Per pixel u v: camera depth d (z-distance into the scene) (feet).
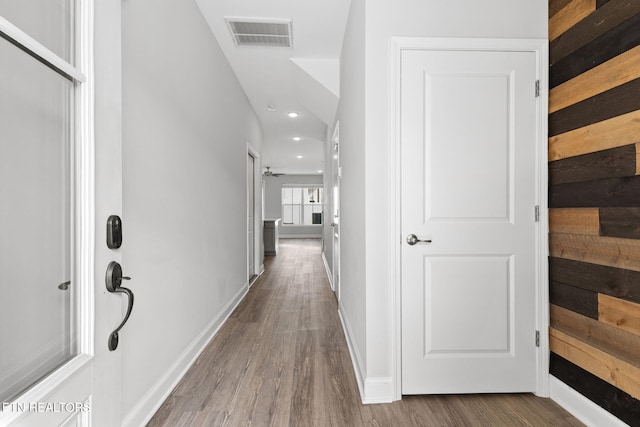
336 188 13.17
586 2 5.21
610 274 4.81
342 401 5.87
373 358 5.90
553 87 5.96
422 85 5.98
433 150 6.00
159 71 5.98
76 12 2.71
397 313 5.92
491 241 6.03
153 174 5.74
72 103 2.67
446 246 6.01
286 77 12.10
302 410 5.60
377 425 5.20
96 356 2.76
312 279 16.47
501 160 6.05
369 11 5.93
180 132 6.89
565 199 5.66
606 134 4.86
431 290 6.01
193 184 7.61
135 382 5.10
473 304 6.03
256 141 16.81
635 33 4.40
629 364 4.43
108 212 2.98
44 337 2.52
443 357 6.03
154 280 5.74
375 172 5.95
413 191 6.00
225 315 10.25
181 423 5.27
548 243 6.06
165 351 6.11
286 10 8.20
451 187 6.02
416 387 5.99
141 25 5.37
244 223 13.41
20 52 2.31
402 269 5.98
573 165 5.48
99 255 2.83
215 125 9.37
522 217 6.06
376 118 5.94
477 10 6.03
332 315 10.75
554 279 5.94
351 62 7.89
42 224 2.53
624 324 4.58
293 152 26.68
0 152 2.25
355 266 7.34
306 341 8.56
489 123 6.03
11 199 2.33
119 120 3.18
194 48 7.75
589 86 5.16
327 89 10.74
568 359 5.56
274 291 14.01
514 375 6.06
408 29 5.96
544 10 6.11
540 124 6.05
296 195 41.11
